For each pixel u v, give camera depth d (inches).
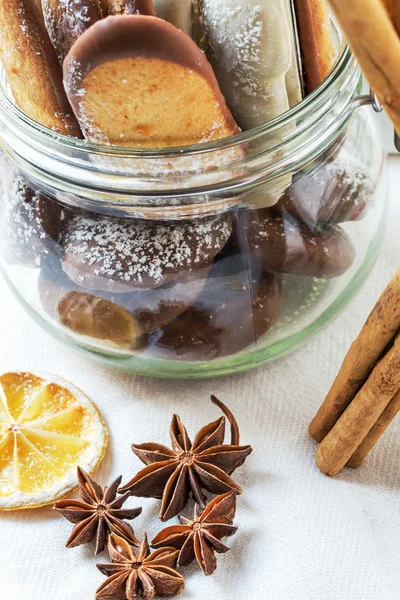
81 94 12.4
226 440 14.9
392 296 12.5
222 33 12.5
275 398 15.1
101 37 11.8
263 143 12.6
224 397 15.2
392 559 13.8
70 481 14.2
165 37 11.8
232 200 13.2
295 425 14.9
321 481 14.4
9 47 12.9
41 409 14.8
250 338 14.2
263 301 13.9
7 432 14.4
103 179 12.9
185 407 15.1
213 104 12.6
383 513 14.2
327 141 13.3
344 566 13.7
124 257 13.3
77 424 14.8
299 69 13.2
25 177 13.9
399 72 10.7
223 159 12.6
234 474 14.5
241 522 14.1
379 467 14.6
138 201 13.1
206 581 13.6
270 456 14.6
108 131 12.8
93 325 14.1
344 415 13.8
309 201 13.6
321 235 13.8
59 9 12.6
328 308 14.8
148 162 12.6
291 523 14.0
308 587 13.5
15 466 14.2
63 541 14.0
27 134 13.0
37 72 12.9
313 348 15.6
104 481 14.5
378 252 15.1
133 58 11.9
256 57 12.5
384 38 10.5
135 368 14.9
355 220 14.1
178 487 13.9
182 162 12.6
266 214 13.5
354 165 14.0
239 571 13.7
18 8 12.6
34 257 13.9
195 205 13.1
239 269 13.5
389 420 13.9
